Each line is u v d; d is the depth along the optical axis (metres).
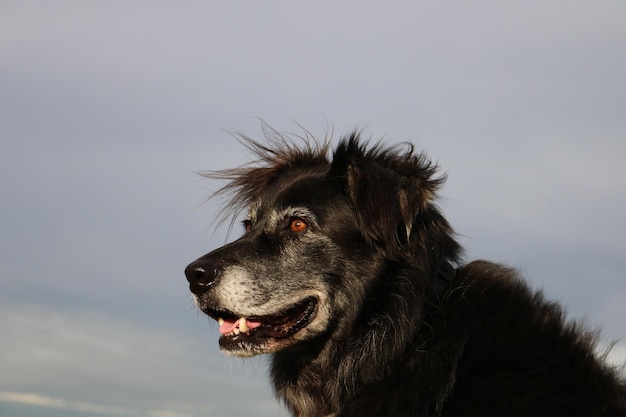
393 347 1.33
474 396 1.28
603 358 1.33
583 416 1.25
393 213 1.34
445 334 1.32
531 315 1.33
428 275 1.35
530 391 1.27
